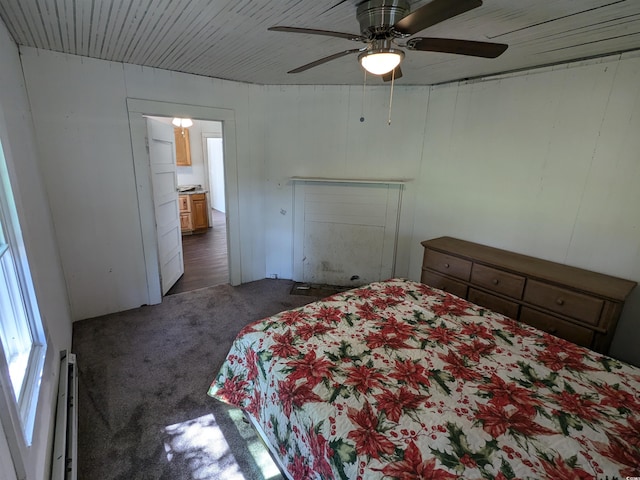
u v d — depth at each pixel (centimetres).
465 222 323
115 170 292
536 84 258
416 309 196
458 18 173
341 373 136
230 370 175
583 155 238
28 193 184
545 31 187
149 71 291
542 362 146
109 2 166
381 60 164
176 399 206
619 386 131
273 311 331
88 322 297
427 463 96
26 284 150
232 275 393
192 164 716
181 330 289
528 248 277
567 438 105
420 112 341
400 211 367
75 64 258
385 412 115
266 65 281
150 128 319
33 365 146
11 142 163
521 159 274
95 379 222
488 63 254
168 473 158
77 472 152
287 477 144
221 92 334
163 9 174
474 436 105
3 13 178
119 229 304
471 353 152
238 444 176
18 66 226
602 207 232
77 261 288
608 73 220
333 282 403
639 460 98
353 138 363
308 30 153
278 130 371
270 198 393
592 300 205
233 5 167
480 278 268
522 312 243
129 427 183
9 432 94
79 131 269
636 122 212
